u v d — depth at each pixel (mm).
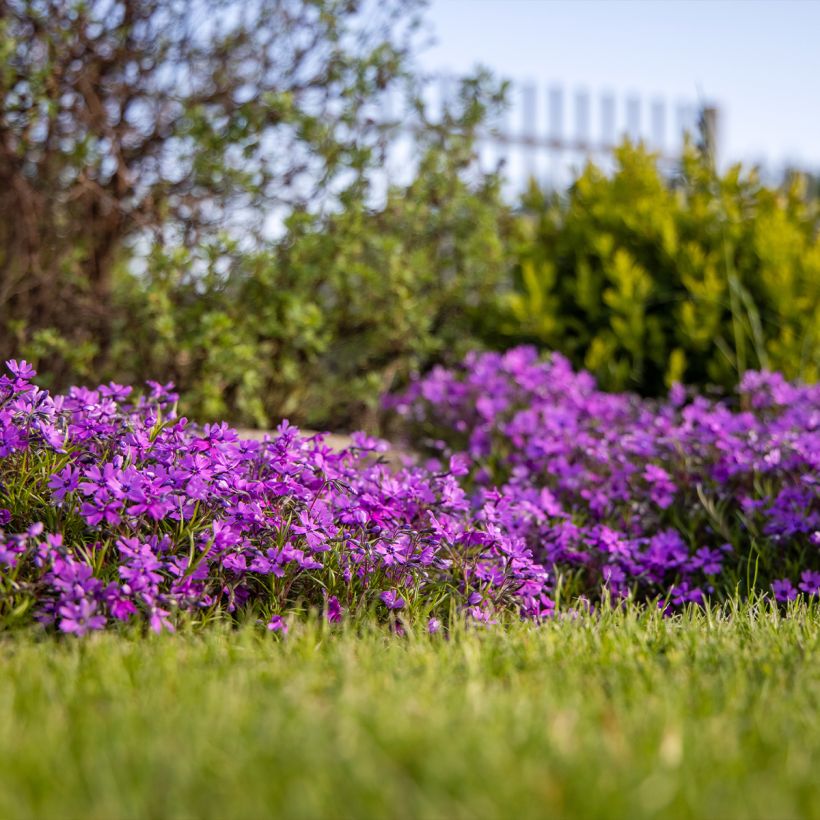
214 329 5285
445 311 7023
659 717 2119
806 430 4809
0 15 5625
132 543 2955
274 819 1599
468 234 6824
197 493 3121
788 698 2375
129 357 5805
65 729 1986
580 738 1968
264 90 6172
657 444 4812
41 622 2879
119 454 3457
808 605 3750
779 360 6742
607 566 3975
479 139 7242
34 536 2955
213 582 3217
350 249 5941
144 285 5551
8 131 5578
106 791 1674
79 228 5965
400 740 1888
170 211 5859
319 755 1811
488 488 5062
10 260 6090
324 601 3201
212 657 2648
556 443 4863
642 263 7336
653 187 7777
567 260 7543
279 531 3258
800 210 7855
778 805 1670
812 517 4070
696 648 2875
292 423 6270
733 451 4562
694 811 1653
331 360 6652
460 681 2477
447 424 6078
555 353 6328
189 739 1910
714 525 4461
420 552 3432
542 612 3488
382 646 2818
